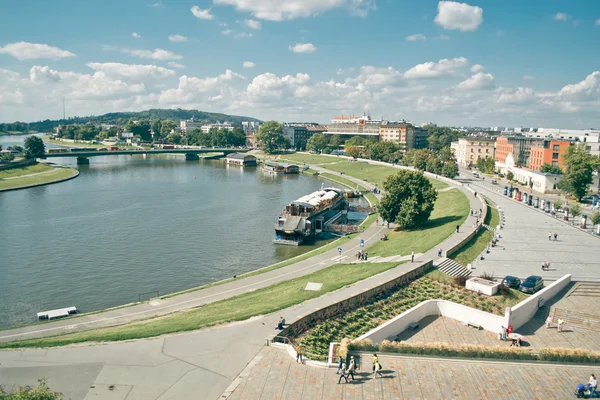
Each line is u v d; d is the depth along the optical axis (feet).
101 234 462.60
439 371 169.07
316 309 222.07
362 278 270.05
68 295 309.42
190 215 554.05
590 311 239.50
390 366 171.83
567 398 153.07
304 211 473.67
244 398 150.71
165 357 178.29
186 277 345.10
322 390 155.33
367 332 210.79
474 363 175.52
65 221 516.73
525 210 504.84
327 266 335.67
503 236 383.65
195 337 195.62
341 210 589.73
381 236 441.27
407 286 267.80
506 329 212.02
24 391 123.44
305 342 198.08
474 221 426.92
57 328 236.43
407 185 443.73
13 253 398.62
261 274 319.47
